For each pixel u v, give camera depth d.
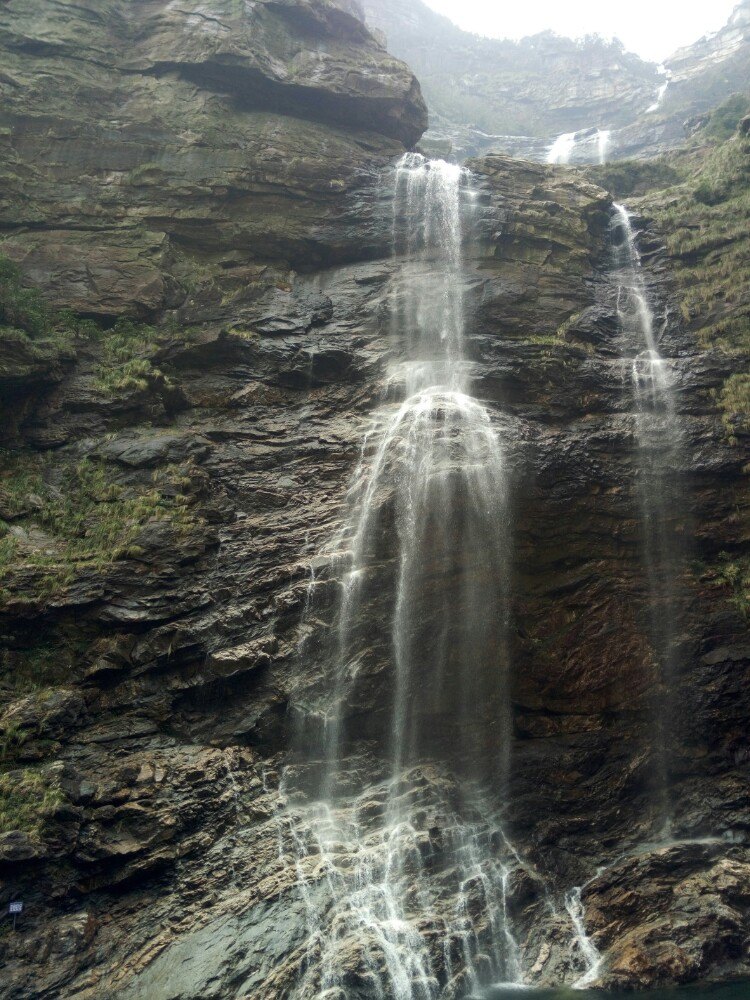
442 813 14.61
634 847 15.20
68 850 12.83
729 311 21.94
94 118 23.56
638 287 23.53
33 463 18.16
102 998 11.55
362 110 27.17
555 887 14.38
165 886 13.09
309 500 18.12
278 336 21.09
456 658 16.38
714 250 23.64
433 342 21.45
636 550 17.97
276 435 19.41
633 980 12.30
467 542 17.02
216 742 14.88
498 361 20.53
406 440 17.97
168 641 15.44
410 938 12.37
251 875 13.12
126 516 16.91
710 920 13.31
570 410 19.89
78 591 15.45
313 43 27.56
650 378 20.33
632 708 16.62
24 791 13.12
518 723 16.42
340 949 11.91
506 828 15.12
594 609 17.28
